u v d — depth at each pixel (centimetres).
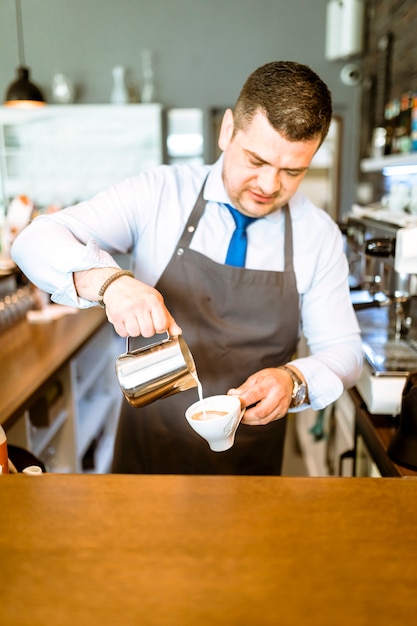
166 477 69
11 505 63
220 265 141
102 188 520
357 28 445
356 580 52
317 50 500
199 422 94
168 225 143
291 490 66
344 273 150
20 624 48
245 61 507
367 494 66
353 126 504
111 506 63
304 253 145
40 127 512
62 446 265
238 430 152
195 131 525
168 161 530
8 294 289
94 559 55
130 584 52
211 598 50
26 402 173
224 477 69
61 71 518
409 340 167
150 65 507
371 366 144
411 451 115
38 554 56
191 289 143
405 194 245
